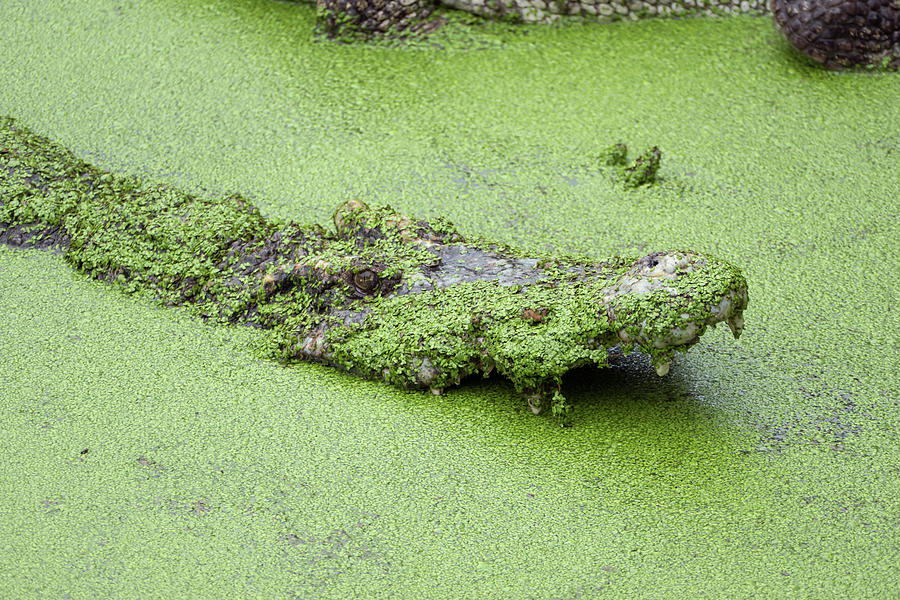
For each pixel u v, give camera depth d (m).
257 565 5.29
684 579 5.12
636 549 5.31
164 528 5.53
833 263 7.63
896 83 9.98
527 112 9.72
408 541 5.41
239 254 7.32
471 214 8.33
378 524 5.53
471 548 5.36
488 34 10.90
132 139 9.41
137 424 6.28
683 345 5.69
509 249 7.09
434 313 6.43
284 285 7.01
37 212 8.12
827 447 5.92
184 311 7.23
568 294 6.21
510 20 11.02
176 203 7.82
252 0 11.57
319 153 9.17
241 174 8.91
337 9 10.73
